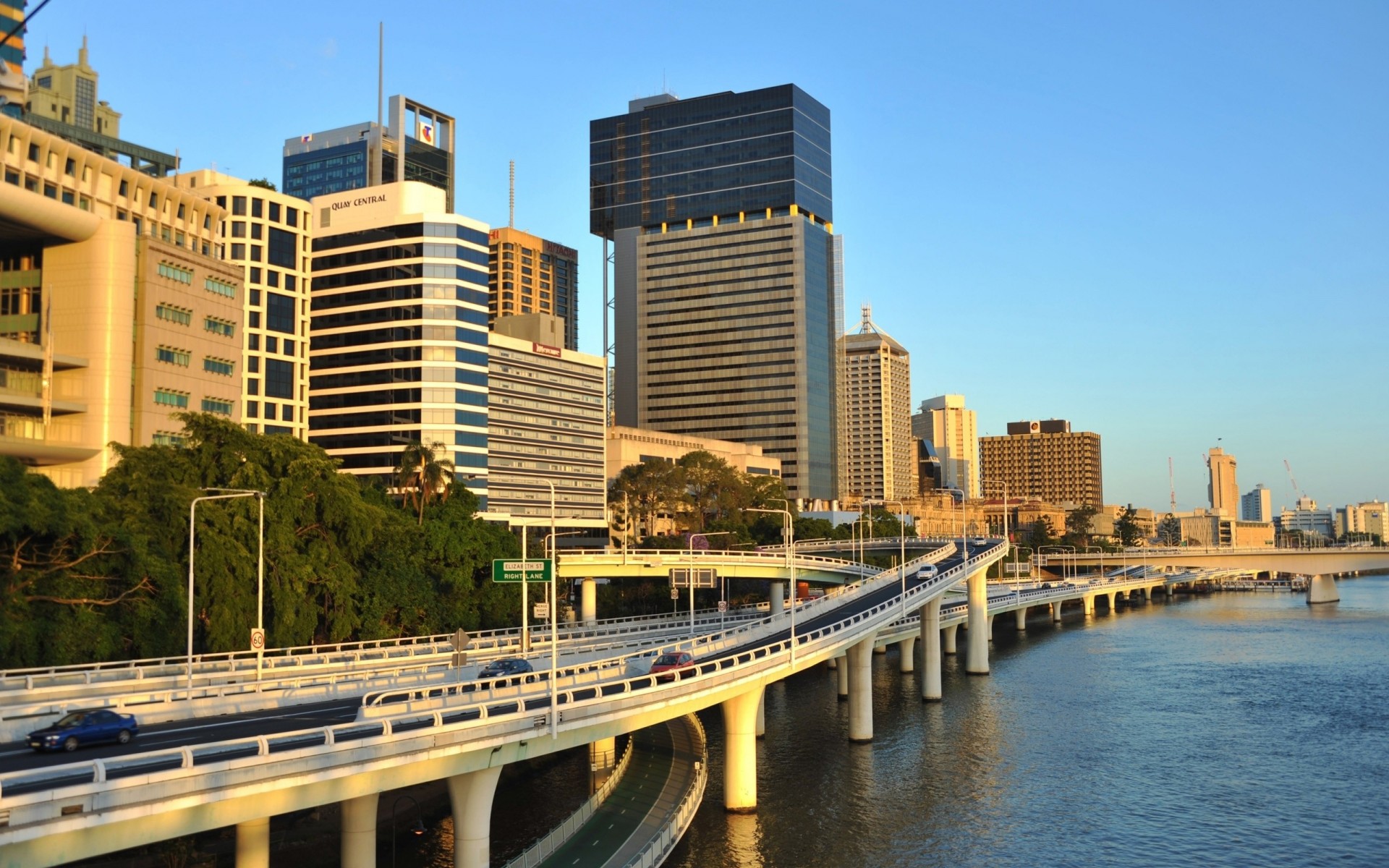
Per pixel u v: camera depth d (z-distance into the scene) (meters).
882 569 183.88
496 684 68.94
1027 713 121.44
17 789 37.47
